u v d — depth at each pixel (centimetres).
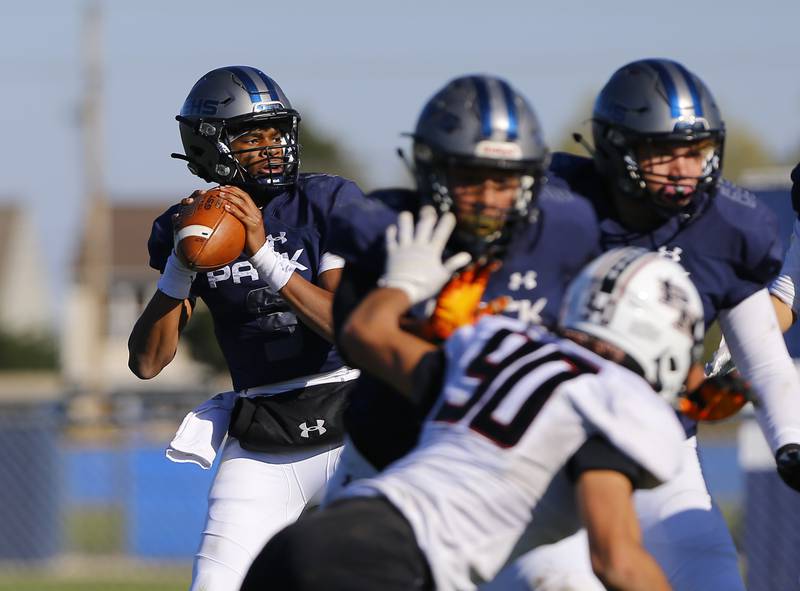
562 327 1087
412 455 1066
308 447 1670
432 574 1025
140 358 1702
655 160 1330
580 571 1259
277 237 1656
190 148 1722
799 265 1623
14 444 3503
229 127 1667
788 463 1406
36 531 3469
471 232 1173
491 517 1024
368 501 1042
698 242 1373
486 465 1020
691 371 1242
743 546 2622
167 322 1666
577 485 1000
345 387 1681
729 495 4212
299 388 1677
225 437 1784
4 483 3478
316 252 1652
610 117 1344
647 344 1056
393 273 1120
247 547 1641
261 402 1680
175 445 1688
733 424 4356
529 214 1182
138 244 12925
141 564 3453
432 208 1154
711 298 1395
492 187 1155
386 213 1196
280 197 1686
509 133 1141
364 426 1270
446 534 1023
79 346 13100
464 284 1170
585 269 1103
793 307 1634
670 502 1426
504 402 1027
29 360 13662
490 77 1184
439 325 1152
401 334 1097
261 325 1666
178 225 1572
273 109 1675
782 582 2562
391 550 1015
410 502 1029
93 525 3791
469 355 1067
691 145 1326
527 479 1016
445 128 1148
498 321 1091
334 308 1213
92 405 5016
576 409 1006
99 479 3900
